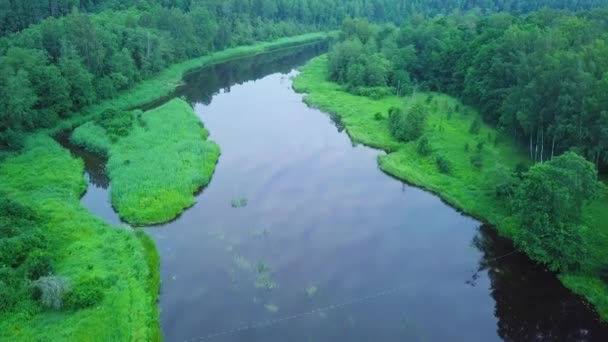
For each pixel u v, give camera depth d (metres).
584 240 47.00
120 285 43.75
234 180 67.31
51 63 90.81
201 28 142.50
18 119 72.19
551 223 48.03
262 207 60.66
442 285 47.88
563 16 93.75
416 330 42.25
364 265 50.22
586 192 47.69
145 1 150.75
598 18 93.31
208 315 43.03
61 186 62.16
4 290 39.56
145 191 60.66
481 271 49.72
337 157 75.50
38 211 53.09
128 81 102.12
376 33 128.88
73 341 37.25
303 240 54.09
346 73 110.38
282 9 183.50
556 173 47.31
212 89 112.75
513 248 52.41
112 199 60.09
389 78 107.06
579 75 60.31
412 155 72.94
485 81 85.19
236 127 87.56
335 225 57.12
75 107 87.69
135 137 77.12
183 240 53.53
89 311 40.28
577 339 42.34
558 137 61.16
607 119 56.41
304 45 169.50
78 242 49.66
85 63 94.19
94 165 71.38
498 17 106.06
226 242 53.34
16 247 44.16
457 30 111.25
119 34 109.56
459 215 59.38
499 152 70.81
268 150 77.81
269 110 97.75
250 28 162.25
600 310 43.12
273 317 43.03
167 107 92.06
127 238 51.31
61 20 99.88
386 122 86.12
